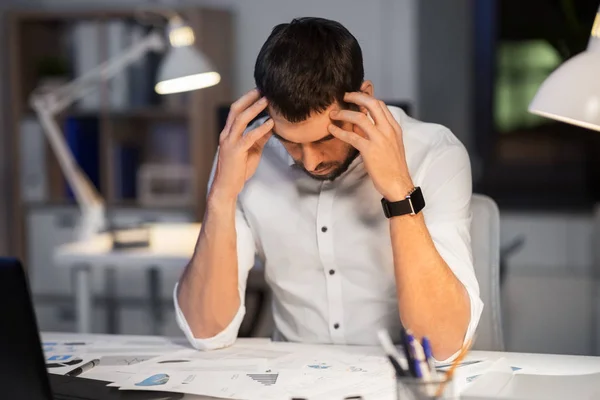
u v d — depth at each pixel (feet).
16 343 4.47
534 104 6.13
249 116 6.12
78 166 18.13
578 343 15.85
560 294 16.98
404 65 17.61
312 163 5.83
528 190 18.74
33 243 18.38
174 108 17.84
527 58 18.43
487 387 5.33
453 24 18.10
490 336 6.94
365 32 17.76
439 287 5.84
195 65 12.85
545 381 5.47
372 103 5.76
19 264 4.38
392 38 17.63
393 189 5.82
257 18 18.39
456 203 6.44
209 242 6.36
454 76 18.30
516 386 5.38
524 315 16.96
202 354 6.28
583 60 6.00
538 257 17.29
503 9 18.37
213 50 17.72
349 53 5.71
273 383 5.47
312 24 5.72
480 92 18.62
